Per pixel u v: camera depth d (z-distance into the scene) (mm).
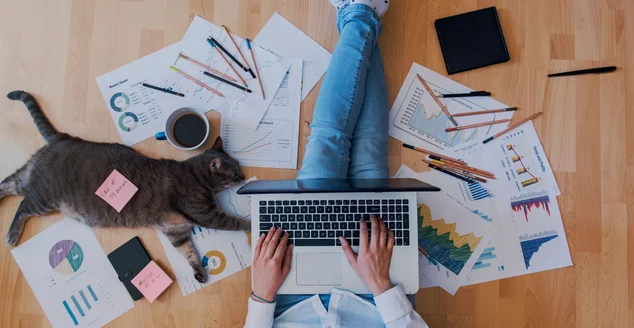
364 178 1134
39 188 1173
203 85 1238
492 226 1202
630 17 1229
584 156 1216
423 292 1196
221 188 1192
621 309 1185
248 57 1244
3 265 1224
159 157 1234
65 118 1246
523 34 1234
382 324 1019
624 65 1226
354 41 1145
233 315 1208
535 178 1210
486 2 1237
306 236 1025
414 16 1244
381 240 995
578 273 1193
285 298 1072
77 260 1220
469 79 1232
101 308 1214
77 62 1255
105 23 1259
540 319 1188
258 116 1232
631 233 1198
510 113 1225
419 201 1217
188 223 1189
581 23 1232
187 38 1252
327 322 995
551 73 1229
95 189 1171
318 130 1124
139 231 1224
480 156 1220
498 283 1194
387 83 1240
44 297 1217
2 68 1255
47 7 1260
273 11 1250
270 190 932
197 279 1192
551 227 1202
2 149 1243
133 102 1244
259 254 1018
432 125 1230
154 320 1213
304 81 1238
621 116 1220
